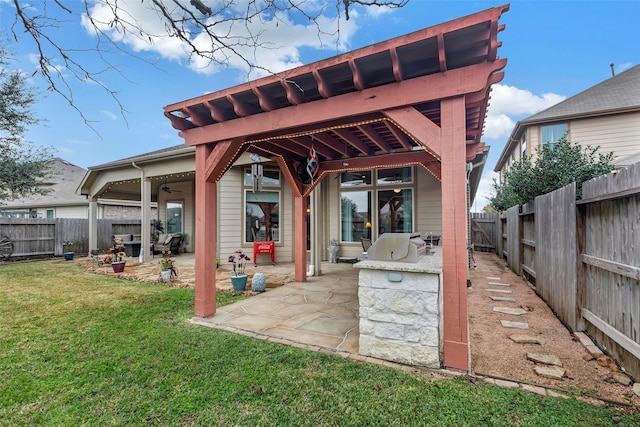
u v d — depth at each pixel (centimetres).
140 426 189
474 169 841
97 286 594
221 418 196
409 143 562
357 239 910
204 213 407
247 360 274
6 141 793
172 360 275
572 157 586
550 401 208
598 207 296
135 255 1116
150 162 922
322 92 303
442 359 274
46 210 1619
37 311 427
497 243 1080
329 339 324
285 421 192
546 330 351
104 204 1565
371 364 268
